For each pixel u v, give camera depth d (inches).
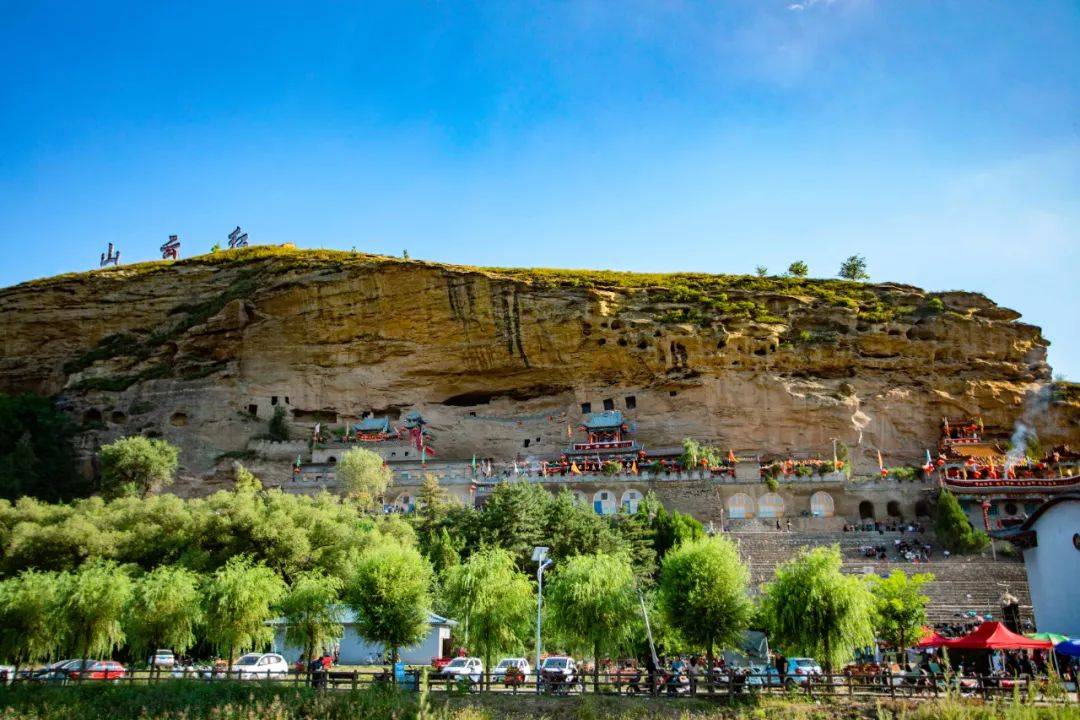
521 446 3816.4
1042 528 1775.3
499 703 1389.0
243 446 3863.2
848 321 3860.7
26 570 2158.0
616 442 3607.3
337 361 4001.0
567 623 1669.5
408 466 3592.5
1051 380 3769.7
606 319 3801.7
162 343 4242.1
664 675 1483.8
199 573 2132.1
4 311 4473.4
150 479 3435.0
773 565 2578.7
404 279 3944.4
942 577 2391.7
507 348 3860.7
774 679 1519.4
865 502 3105.3
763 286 4212.6
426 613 1668.3
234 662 1835.6
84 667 1651.1
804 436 3550.7
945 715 1203.2
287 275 4234.7
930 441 3602.4
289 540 2295.8
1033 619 2049.7
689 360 3705.7
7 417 3681.1
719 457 3442.4
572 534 2501.2
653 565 2522.1
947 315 3801.7
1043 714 1161.4
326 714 1333.7
